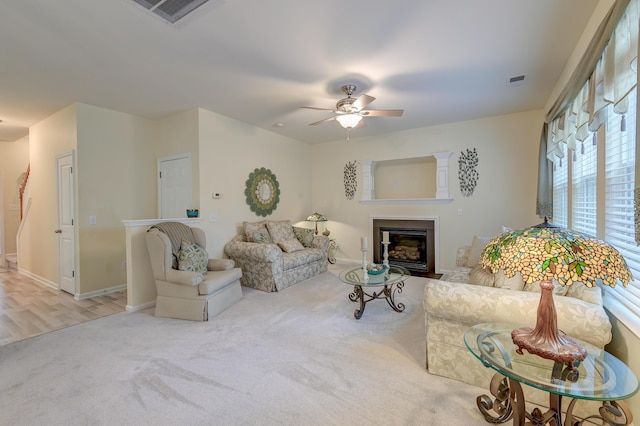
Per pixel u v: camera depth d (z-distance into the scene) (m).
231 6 2.01
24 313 3.34
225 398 1.84
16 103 3.88
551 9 2.09
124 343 2.57
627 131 1.72
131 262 3.38
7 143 6.13
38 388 1.95
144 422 1.65
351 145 6.01
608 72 1.61
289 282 4.29
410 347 2.47
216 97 3.70
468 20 2.21
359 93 3.56
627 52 1.46
